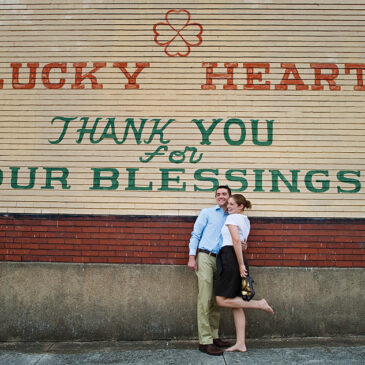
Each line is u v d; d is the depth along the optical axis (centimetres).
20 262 546
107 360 459
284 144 561
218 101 569
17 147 568
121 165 562
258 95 570
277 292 536
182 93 571
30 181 562
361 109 567
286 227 546
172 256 543
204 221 503
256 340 524
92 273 542
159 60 577
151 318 534
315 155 559
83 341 532
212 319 506
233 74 573
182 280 538
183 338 530
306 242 545
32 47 583
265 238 545
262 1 581
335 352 474
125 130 567
